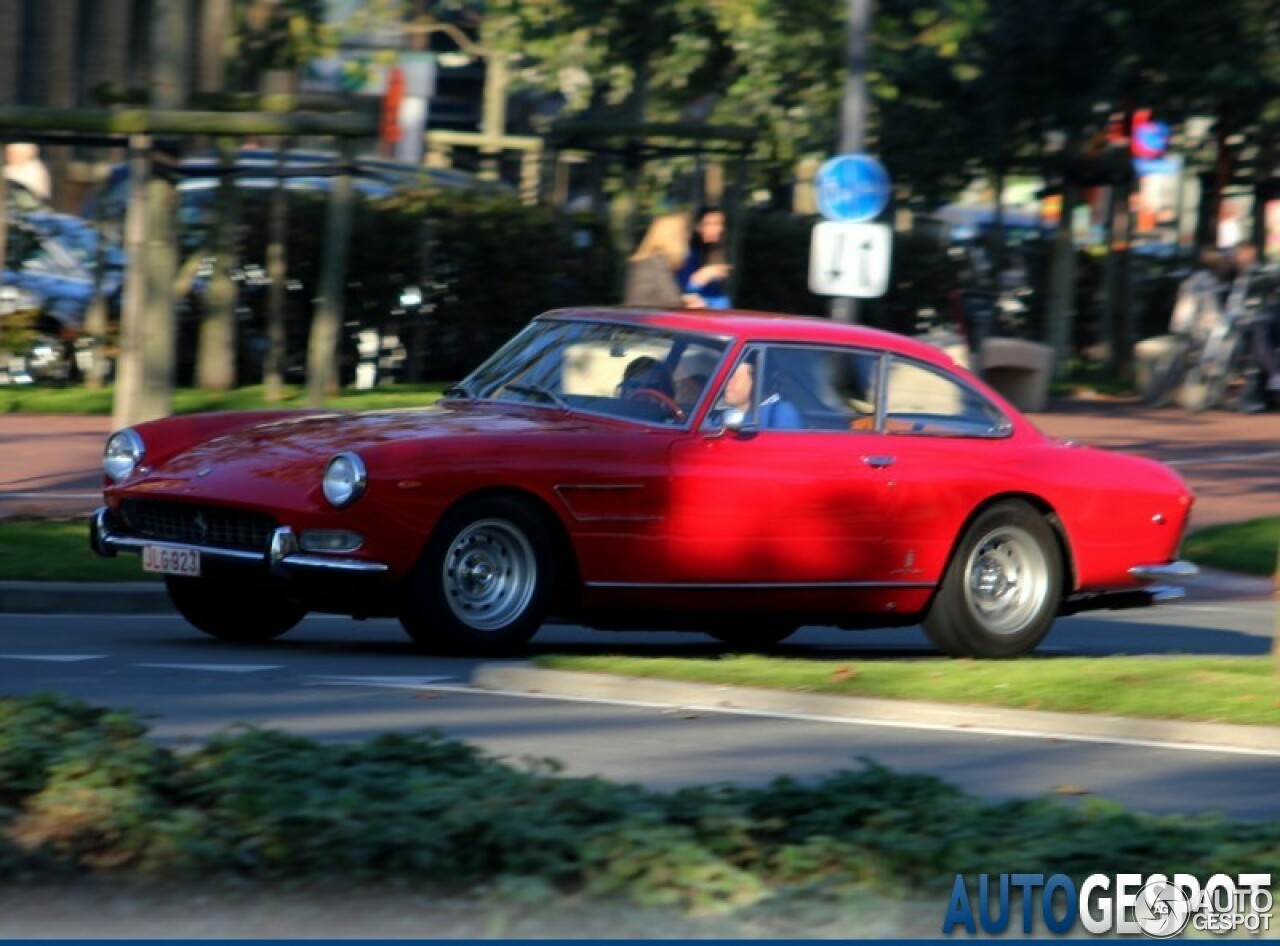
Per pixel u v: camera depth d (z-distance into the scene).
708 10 69.00
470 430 29.77
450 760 18.12
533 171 80.06
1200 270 77.31
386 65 65.50
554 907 14.75
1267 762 22.69
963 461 32.41
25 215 65.38
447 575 28.97
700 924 14.48
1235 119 81.44
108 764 17.22
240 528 28.97
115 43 104.62
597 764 21.53
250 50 62.47
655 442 30.38
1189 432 68.94
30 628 32.47
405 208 69.06
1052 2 73.56
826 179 50.53
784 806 16.98
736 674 26.88
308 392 63.06
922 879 15.56
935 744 23.41
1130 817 16.83
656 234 50.62
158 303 48.38
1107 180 83.38
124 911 14.68
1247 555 46.94
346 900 14.93
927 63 73.94
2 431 55.94
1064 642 36.81
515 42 70.88
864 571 31.70
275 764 17.19
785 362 31.62
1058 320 84.88
